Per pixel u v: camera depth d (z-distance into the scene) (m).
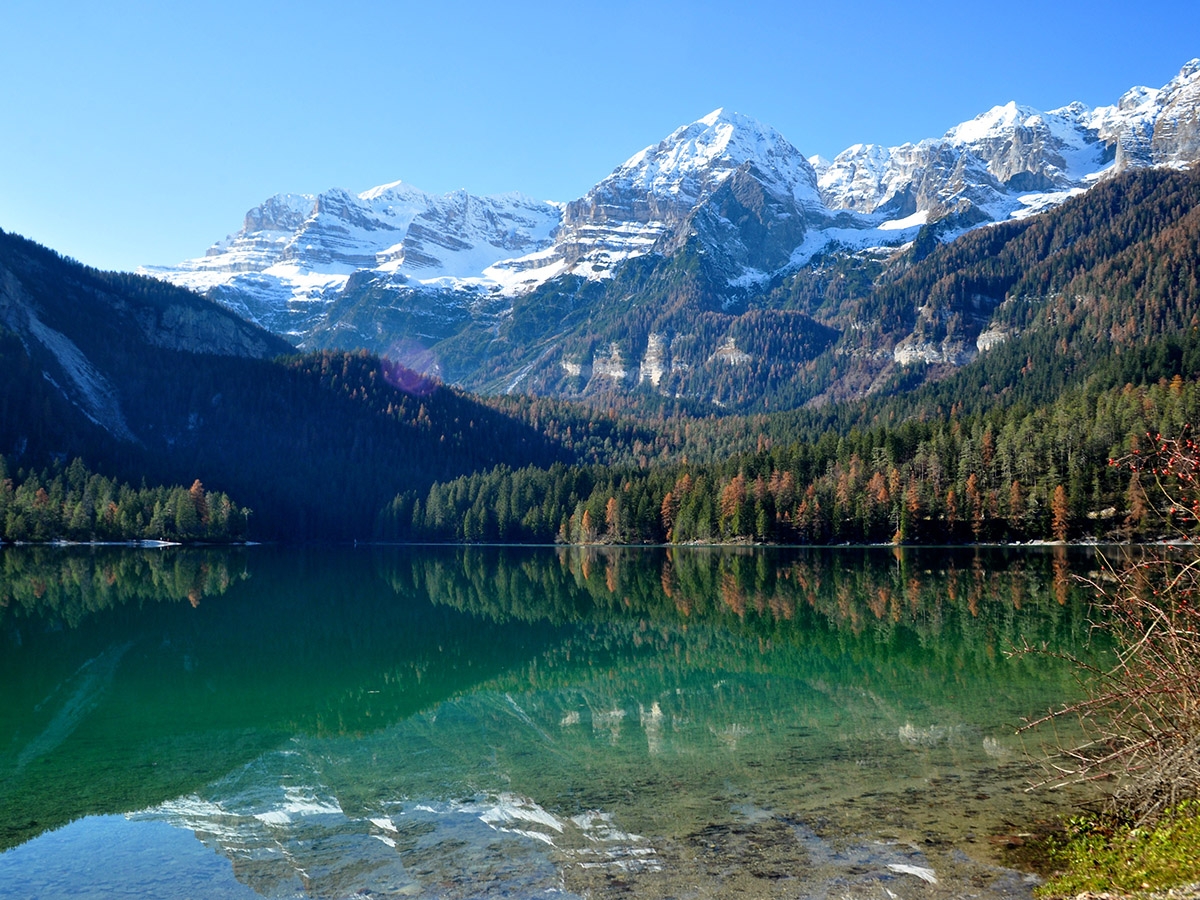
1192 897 12.81
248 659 45.91
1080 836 17.48
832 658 42.25
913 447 161.88
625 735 28.55
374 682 39.44
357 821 20.78
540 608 68.44
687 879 16.67
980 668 38.00
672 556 134.50
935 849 17.47
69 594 78.75
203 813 21.75
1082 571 84.12
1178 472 15.05
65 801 22.94
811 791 21.66
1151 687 16.19
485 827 20.03
